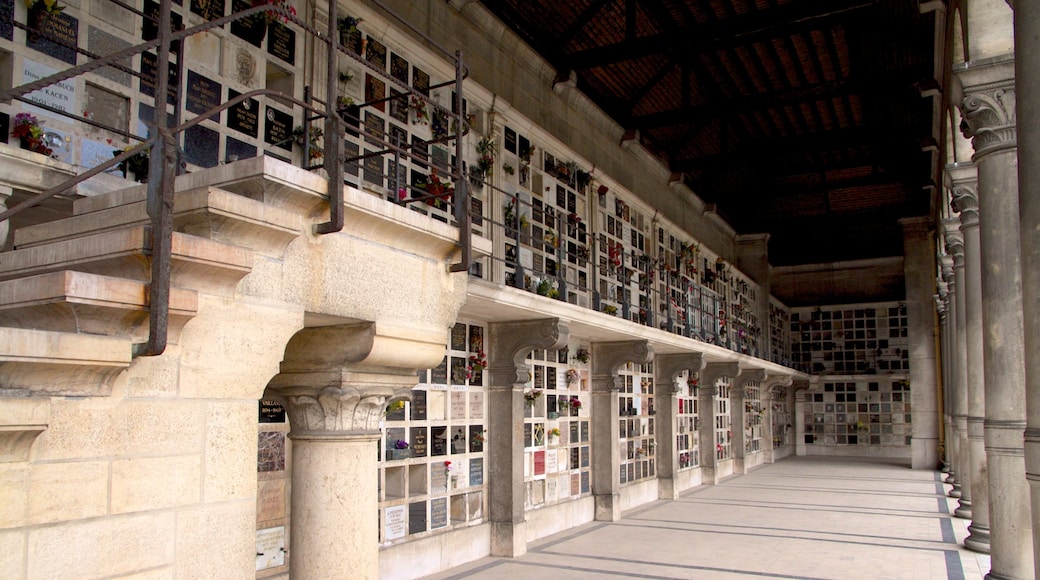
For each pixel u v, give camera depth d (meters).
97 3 4.99
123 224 3.09
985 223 7.01
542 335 9.27
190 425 2.82
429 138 8.52
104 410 2.54
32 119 4.41
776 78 15.70
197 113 5.66
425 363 4.07
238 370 3.00
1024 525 7.12
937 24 10.06
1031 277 3.97
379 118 7.72
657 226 16.27
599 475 12.34
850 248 27.89
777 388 26.38
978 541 9.80
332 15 3.51
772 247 28.52
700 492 16.09
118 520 2.56
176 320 2.72
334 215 3.28
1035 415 3.98
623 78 13.88
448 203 8.52
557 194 11.83
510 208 10.17
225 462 2.94
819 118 18.39
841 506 14.00
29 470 2.32
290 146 6.47
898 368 26.50
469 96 9.45
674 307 16.59
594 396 12.51
